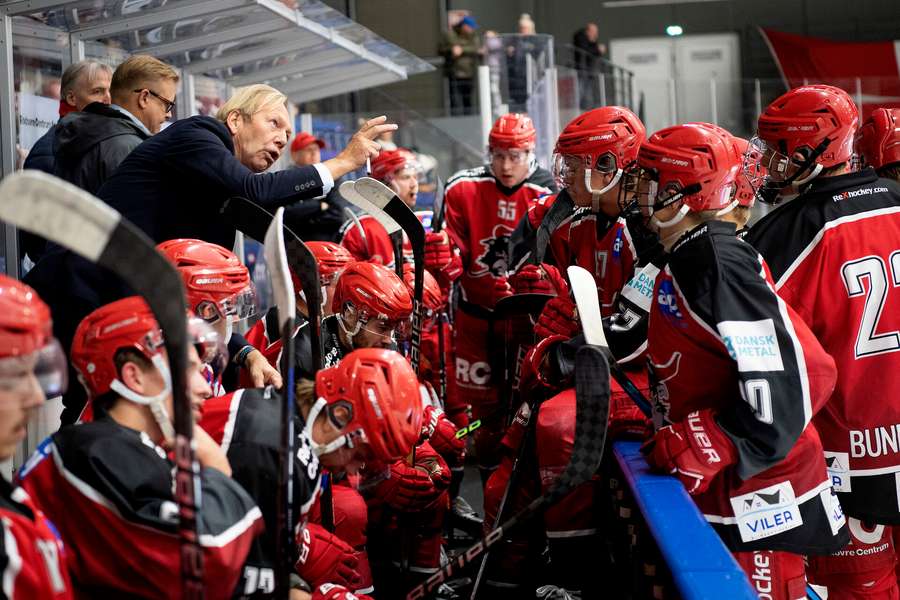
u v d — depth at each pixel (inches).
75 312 119.9
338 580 97.8
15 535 63.6
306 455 86.4
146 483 74.4
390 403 85.0
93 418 78.7
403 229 142.3
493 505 140.3
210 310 104.0
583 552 128.3
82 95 168.7
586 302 100.3
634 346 117.7
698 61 757.3
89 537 73.8
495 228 230.1
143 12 184.1
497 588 140.6
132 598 74.0
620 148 137.0
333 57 268.8
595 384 88.5
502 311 158.9
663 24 765.3
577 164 138.8
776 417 88.8
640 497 88.2
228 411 88.0
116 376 76.0
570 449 125.5
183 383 62.5
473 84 484.1
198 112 255.8
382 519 145.1
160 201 131.6
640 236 137.9
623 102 433.7
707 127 98.7
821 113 117.3
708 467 90.4
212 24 205.0
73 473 74.0
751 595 69.2
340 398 85.3
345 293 127.4
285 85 301.9
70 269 120.0
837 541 96.9
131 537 73.3
